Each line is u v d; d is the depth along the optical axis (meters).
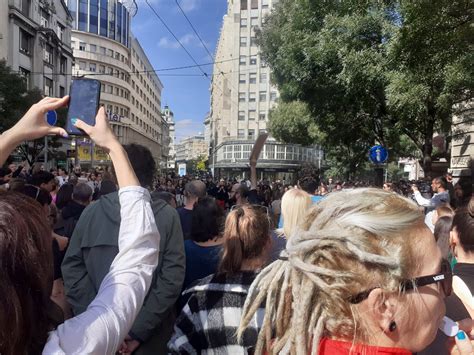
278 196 16.17
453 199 8.17
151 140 119.81
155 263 1.38
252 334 1.68
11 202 0.97
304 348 0.98
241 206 2.40
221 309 1.97
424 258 1.04
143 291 1.26
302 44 13.15
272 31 18.98
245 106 66.19
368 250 0.99
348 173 28.31
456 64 7.25
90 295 2.55
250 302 1.23
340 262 1.01
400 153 26.50
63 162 36.41
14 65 35.59
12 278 0.89
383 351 0.97
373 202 1.09
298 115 29.05
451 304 1.80
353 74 10.61
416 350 1.05
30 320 0.91
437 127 14.22
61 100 1.41
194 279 3.30
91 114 1.52
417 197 8.51
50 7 43.00
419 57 7.23
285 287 1.10
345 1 10.55
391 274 0.99
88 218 2.62
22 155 28.61
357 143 20.08
